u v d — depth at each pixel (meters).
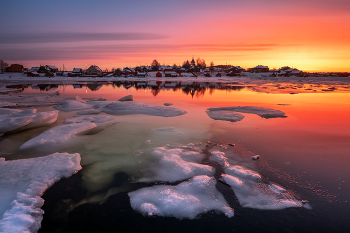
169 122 12.14
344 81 72.19
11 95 25.19
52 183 5.58
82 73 109.75
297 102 20.88
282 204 4.76
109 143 8.64
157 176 6.03
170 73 102.75
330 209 4.59
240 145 8.39
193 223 4.25
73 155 7.05
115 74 106.56
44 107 17.48
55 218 4.38
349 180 5.73
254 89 39.19
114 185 5.60
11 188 5.12
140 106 16.16
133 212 4.58
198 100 23.05
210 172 6.19
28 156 7.41
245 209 4.64
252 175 5.88
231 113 14.33
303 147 8.12
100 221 4.32
